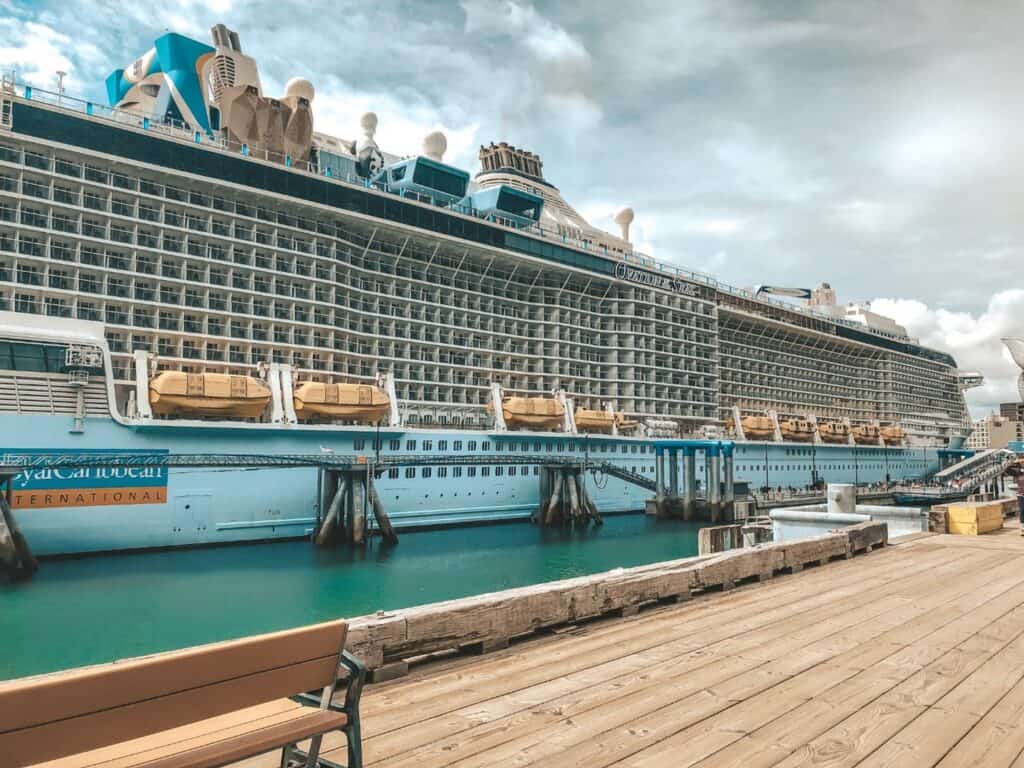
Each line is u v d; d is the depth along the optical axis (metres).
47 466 34.00
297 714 4.39
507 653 8.02
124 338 40.78
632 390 71.56
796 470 87.69
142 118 44.28
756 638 8.75
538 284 67.38
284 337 46.97
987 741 5.61
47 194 39.00
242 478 40.97
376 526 47.34
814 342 101.19
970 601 11.05
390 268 55.75
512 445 57.16
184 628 25.23
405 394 53.97
